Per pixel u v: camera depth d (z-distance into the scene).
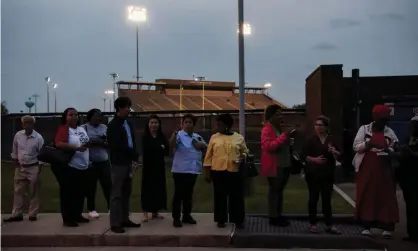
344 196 10.99
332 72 13.80
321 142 7.58
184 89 77.38
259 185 12.73
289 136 7.72
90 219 8.62
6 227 8.00
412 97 13.67
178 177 7.99
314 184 7.58
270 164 7.84
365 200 7.41
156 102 68.50
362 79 15.06
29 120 8.46
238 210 7.91
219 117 7.96
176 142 8.03
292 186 12.49
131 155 7.77
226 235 7.44
